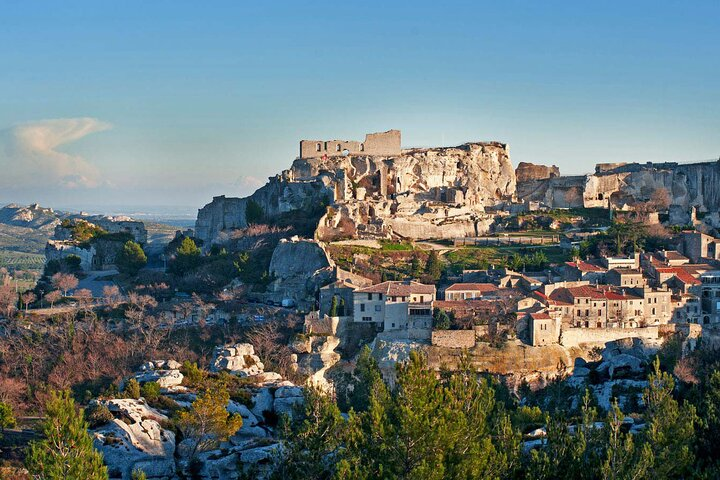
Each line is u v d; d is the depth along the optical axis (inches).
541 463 4756.4
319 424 5310.0
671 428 5196.9
